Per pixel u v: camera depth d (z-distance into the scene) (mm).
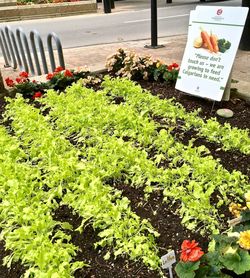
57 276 1943
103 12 16156
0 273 2223
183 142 3461
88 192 2607
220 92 4008
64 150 3336
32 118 3977
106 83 4805
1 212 2592
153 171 2906
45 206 2570
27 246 2189
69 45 9461
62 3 15297
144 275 2105
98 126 3723
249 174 2955
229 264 1771
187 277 1708
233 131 3473
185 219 2422
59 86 4988
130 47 8555
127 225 2379
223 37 4000
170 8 16859
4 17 14367
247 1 6797
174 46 8320
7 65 7695
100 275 2137
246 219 2125
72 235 2439
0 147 3355
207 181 2795
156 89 4789
